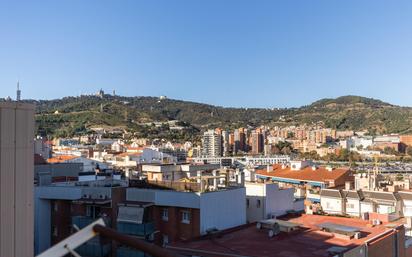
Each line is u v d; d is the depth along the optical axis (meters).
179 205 44.31
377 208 79.00
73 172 75.50
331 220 51.78
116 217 46.75
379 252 42.91
